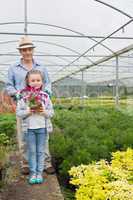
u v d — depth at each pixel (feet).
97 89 68.69
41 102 15.12
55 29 32.48
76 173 12.64
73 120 31.12
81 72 66.49
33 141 15.21
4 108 39.14
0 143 20.24
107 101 59.06
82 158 15.10
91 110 45.34
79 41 37.09
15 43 39.29
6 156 16.10
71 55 45.96
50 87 15.97
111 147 17.72
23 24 30.83
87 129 23.43
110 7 24.90
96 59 47.47
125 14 25.07
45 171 16.67
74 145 17.87
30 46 15.39
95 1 24.30
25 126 15.25
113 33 30.60
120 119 29.43
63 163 15.14
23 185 14.80
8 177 14.82
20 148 16.40
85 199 10.62
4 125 26.99
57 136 21.26
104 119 29.71
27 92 15.10
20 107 15.17
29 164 15.30
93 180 11.63
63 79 87.97
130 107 41.83
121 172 12.68
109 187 11.19
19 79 15.79
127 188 10.94
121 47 35.60
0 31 32.83
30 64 16.02
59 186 14.64
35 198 13.17
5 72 68.85
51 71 70.85
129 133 19.69
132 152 14.66
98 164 14.17
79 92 81.97
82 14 27.68
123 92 46.93
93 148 16.75
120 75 49.01
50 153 18.45
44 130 15.46
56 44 40.24
